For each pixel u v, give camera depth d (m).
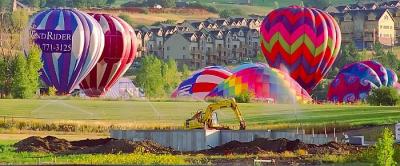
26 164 141.00
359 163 151.88
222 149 179.25
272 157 163.38
